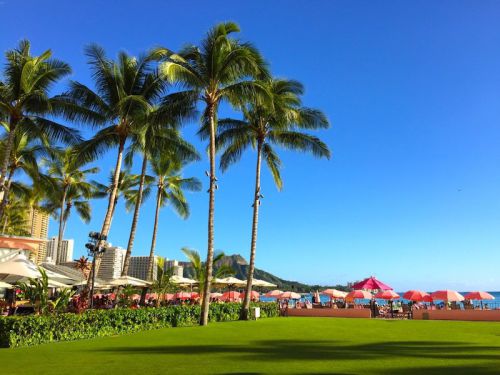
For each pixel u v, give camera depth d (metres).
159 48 21.22
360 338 15.84
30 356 11.52
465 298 34.12
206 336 16.36
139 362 10.43
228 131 26.62
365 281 32.88
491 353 11.89
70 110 24.25
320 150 28.70
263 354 11.73
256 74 22.14
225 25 22.30
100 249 21.66
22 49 24.06
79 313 16.27
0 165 31.52
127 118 25.09
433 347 13.27
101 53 25.08
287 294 41.75
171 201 40.28
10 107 23.34
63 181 43.78
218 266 28.48
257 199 27.19
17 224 49.97
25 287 15.88
